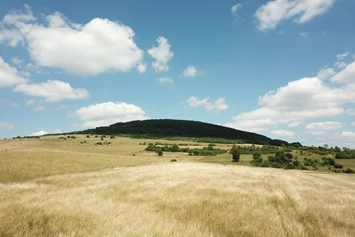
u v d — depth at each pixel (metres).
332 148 125.50
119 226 6.36
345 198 15.42
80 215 7.04
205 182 21.06
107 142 182.25
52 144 153.12
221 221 8.39
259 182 22.38
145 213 8.48
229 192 15.34
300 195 15.76
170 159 109.25
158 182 20.17
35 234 5.43
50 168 47.22
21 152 80.62
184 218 8.59
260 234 7.14
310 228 8.13
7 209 7.02
